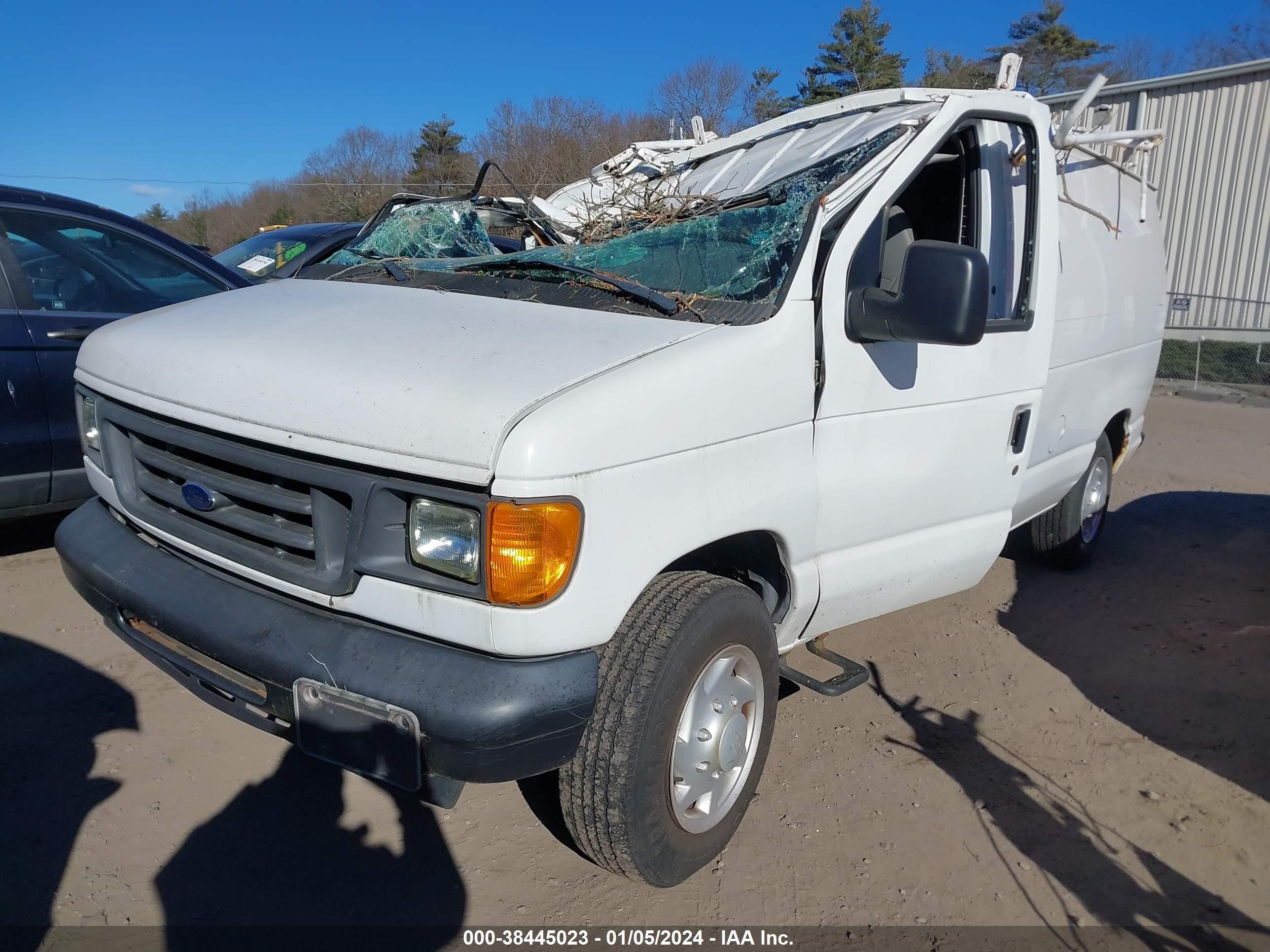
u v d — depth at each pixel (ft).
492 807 10.25
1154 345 17.80
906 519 10.71
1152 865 9.71
